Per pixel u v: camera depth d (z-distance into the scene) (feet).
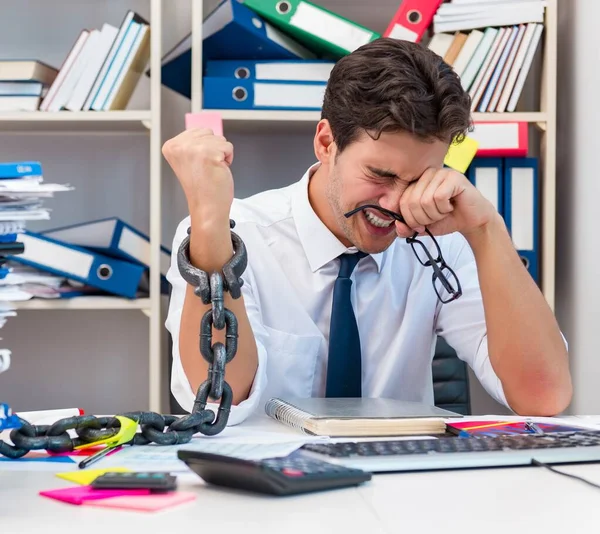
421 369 5.13
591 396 6.93
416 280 5.14
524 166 7.10
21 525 2.03
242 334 3.84
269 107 7.18
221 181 3.45
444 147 4.04
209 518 2.09
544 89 7.27
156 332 7.04
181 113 8.24
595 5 6.97
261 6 6.98
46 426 2.96
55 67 8.18
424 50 4.06
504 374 4.40
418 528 2.02
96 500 2.23
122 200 8.26
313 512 2.16
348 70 4.12
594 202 6.93
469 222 4.33
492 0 7.10
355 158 4.12
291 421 3.57
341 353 4.65
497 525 2.05
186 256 3.46
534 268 7.13
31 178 2.75
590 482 2.51
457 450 2.81
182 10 8.16
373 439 3.22
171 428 3.11
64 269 6.85
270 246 4.99
